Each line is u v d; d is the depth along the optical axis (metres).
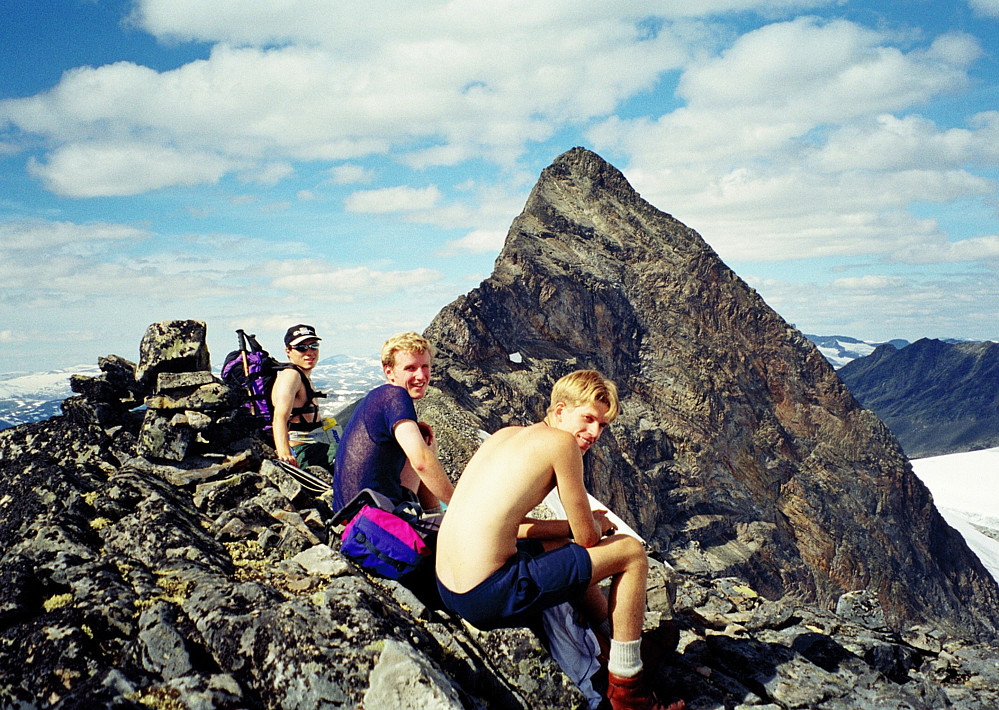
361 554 4.70
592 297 67.75
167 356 7.02
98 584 3.81
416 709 3.12
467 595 3.88
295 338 7.15
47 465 6.23
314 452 7.51
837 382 77.00
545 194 78.75
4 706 3.08
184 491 6.11
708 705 4.59
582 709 3.98
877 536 70.19
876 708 4.95
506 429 4.34
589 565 3.94
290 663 3.31
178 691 3.12
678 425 65.94
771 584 59.75
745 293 77.44
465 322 56.44
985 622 72.44
